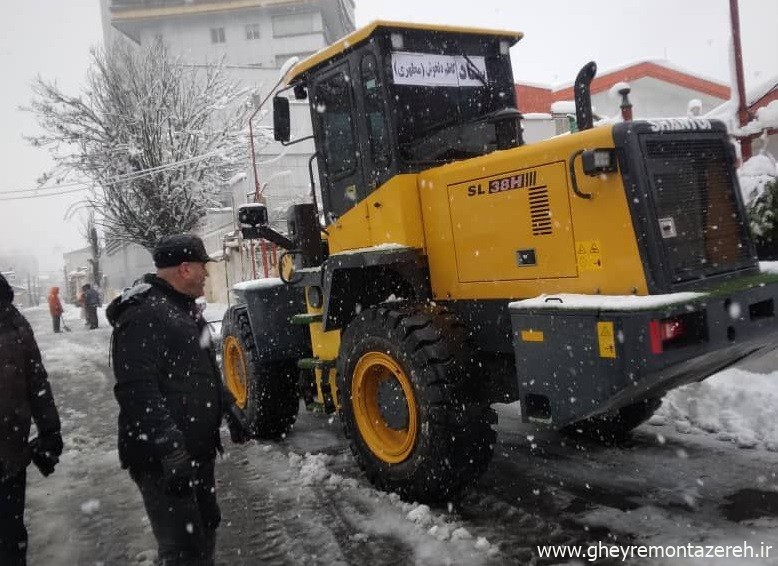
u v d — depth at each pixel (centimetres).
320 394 501
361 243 462
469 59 469
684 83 1625
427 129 441
